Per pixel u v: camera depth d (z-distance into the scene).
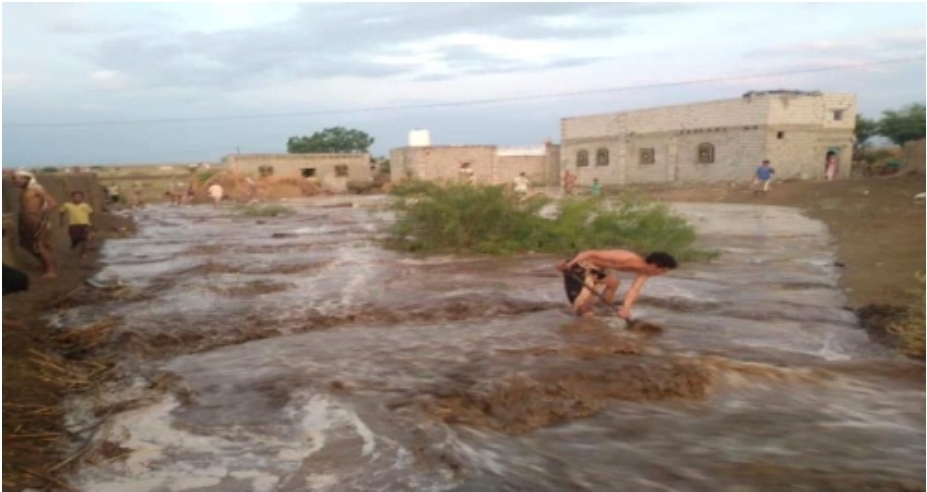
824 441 4.87
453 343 7.23
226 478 4.32
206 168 53.50
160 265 13.20
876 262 11.91
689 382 5.90
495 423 5.21
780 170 35.59
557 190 43.34
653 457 4.62
